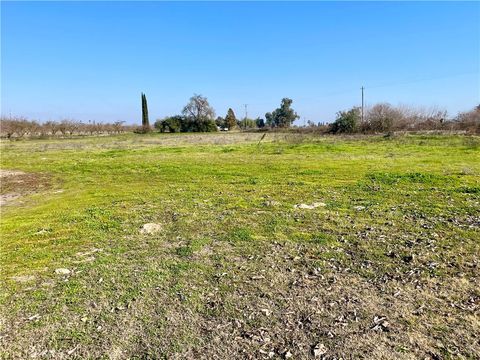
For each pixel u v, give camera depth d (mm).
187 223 8016
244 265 5809
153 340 3982
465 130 36000
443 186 11188
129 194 11562
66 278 5473
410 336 3951
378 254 6117
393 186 11492
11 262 6117
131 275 5512
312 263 5840
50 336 4082
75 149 29750
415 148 23531
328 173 14273
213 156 21344
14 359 3732
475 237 6762
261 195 10766
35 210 10000
